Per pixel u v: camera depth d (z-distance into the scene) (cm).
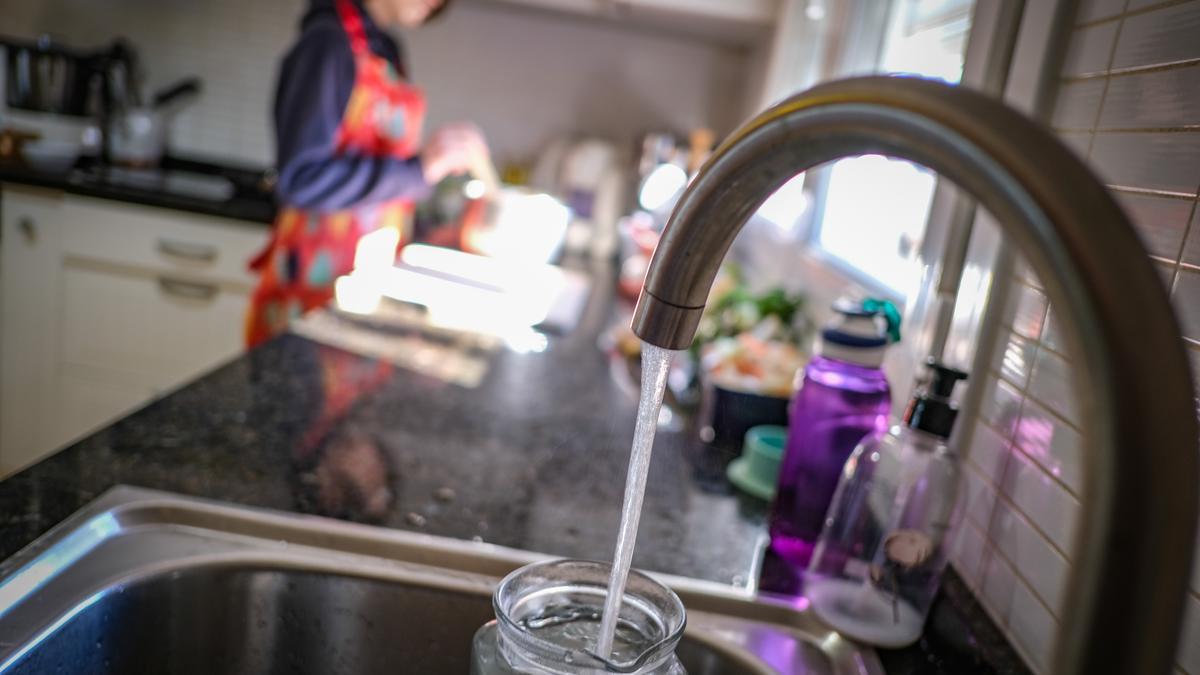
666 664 53
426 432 108
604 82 294
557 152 289
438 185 271
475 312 174
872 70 165
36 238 240
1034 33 81
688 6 216
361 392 119
